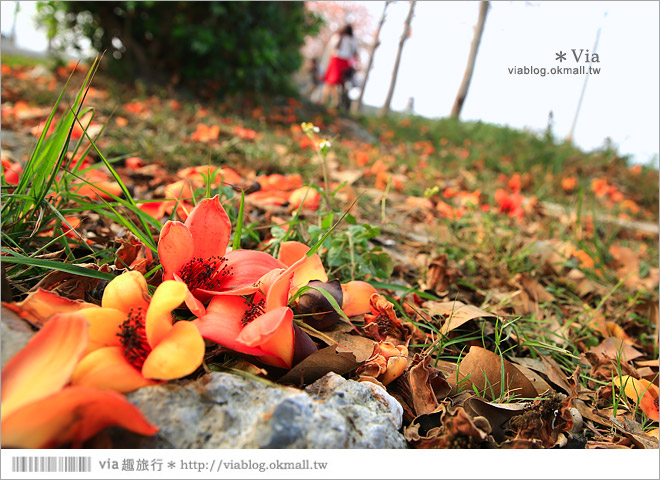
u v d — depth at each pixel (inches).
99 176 84.4
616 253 122.3
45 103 217.3
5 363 32.8
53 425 30.3
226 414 35.2
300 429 34.7
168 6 320.5
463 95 370.9
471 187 199.5
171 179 112.0
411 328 58.2
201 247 46.0
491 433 41.6
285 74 389.7
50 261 43.7
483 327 60.1
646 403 53.2
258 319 37.7
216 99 331.6
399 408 41.6
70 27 336.5
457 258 101.3
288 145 204.8
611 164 292.5
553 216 165.5
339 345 46.8
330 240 71.9
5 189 59.1
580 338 75.9
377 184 152.9
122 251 55.1
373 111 626.8
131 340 36.6
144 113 228.8
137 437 33.5
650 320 89.4
